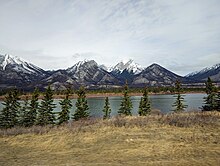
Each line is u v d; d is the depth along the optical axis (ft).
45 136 76.23
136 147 57.26
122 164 44.88
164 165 43.24
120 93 654.94
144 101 194.49
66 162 48.16
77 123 111.34
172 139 62.44
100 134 73.15
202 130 70.79
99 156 51.60
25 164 48.26
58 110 291.38
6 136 81.92
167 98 492.13
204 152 49.83
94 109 302.04
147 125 83.30
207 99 185.06
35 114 173.06
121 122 88.84
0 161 51.60
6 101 170.71
